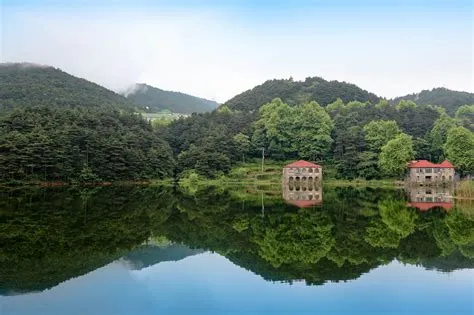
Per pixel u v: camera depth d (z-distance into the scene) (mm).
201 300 26328
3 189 110750
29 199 86312
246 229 50844
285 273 32031
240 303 25938
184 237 45812
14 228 49438
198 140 189000
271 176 166625
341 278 30812
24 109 156375
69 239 43375
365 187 138000
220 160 164875
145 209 71375
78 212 65625
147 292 27625
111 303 25484
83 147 141750
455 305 25594
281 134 188250
